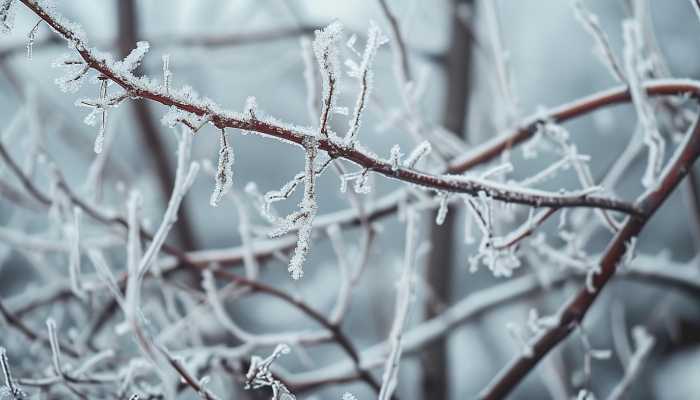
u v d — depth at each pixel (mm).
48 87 1873
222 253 966
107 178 1491
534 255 1193
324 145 686
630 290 2467
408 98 891
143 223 935
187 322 926
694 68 2490
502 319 2328
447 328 1310
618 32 2492
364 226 924
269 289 906
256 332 2344
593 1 2514
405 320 781
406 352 1296
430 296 1504
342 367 993
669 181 777
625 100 821
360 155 694
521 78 2541
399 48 880
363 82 684
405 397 1974
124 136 2088
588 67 2746
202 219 2607
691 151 778
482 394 796
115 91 661
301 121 2301
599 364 2402
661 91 796
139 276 734
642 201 775
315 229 946
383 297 1706
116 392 838
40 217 1493
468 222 787
